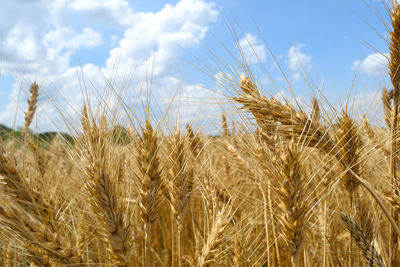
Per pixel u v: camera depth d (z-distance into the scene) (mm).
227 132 425
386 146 382
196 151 392
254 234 423
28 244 265
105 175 267
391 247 332
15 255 310
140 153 303
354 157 326
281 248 396
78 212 325
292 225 267
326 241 350
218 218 337
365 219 333
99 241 331
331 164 345
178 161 328
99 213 268
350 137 323
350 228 295
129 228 280
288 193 266
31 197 273
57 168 376
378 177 377
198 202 504
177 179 328
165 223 545
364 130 392
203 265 319
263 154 300
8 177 270
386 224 400
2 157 272
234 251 343
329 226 378
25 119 589
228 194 392
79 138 278
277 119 303
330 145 309
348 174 326
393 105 346
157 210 308
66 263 253
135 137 311
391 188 337
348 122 323
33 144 380
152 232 522
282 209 271
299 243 270
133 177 314
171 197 331
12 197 268
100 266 297
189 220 526
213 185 381
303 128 300
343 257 391
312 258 384
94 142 273
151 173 301
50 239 250
